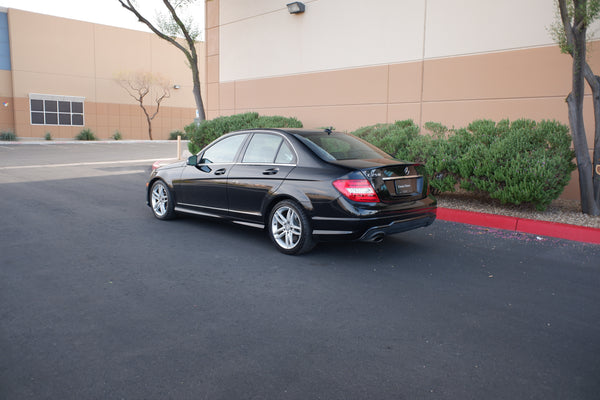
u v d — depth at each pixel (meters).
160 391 2.72
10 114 31.05
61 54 32.31
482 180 7.76
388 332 3.54
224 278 4.73
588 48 8.65
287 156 5.72
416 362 3.09
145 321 3.68
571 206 8.21
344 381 2.85
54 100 32.22
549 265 5.30
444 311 3.96
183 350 3.21
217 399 2.65
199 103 17.11
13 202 9.01
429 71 11.00
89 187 11.34
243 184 6.02
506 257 5.61
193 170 6.86
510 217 7.11
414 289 4.48
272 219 5.70
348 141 6.08
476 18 10.13
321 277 4.80
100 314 3.80
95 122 34.31
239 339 3.39
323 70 13.23
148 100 36.78
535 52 9.38
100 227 6.95
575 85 7.18
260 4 14.78
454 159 8.21
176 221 7.47
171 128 38.34
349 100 12.68
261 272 4.93
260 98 15.16
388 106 11.85
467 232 6.89
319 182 5.23
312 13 13.38
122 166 16.84
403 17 11.35
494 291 4.45
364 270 5.04
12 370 2.93
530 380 2.88
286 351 3.22
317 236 5.30
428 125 9.41
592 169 7.40
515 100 9.74
